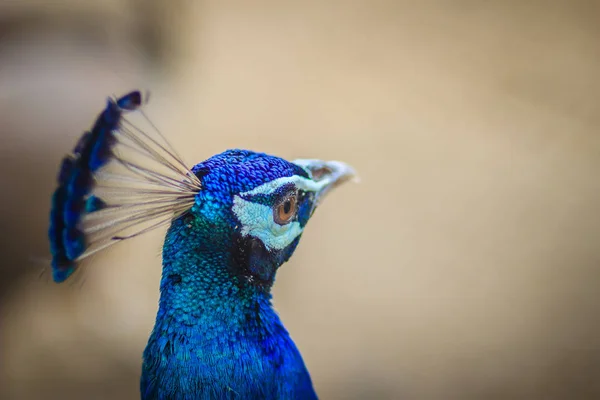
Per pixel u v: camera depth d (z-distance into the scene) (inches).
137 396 425.1
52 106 395.5
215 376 172.6
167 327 176.2
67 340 450.0
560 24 768.3
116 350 445.1
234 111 644.1
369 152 613.6
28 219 376.2
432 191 582.9
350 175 234.2
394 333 481.7
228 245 181.8
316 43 748.6
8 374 432.8
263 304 191.2
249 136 614.2
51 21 514.3
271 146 606.5
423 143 626.2
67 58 466.9
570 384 450.0
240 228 183.8
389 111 660.7
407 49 741.3
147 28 631.8
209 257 180.1
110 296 467.5
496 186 589.9
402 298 504.1
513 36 753.6
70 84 422.3
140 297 470.3
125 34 574.6
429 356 467.5
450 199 576.4
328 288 507.8
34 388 423.5
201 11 783.7
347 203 572.1
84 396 423.2
